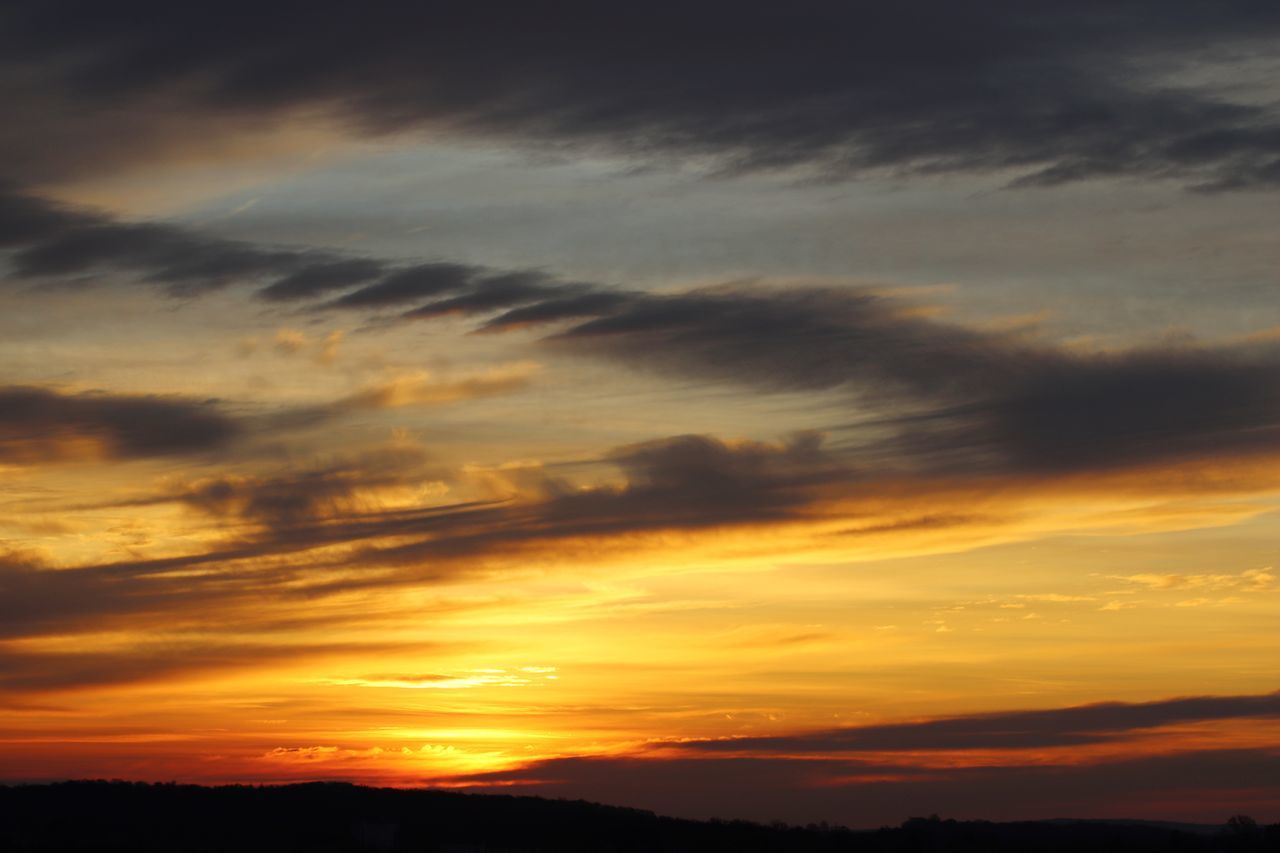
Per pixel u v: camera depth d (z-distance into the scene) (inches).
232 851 2871.6
